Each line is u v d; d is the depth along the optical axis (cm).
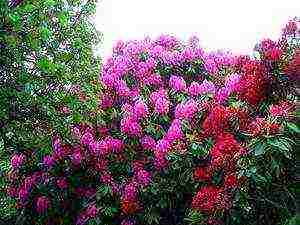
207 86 305
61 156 294
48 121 248
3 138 249
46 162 296
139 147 296
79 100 252
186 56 330
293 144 205
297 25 231
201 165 266
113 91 315
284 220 203
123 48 351
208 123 249
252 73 228
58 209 295
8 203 314
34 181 302
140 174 279
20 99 224
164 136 288
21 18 211
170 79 317
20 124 240
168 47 352
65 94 243
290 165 211
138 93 317
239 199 215
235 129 243
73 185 296
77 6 252
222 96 280
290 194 210
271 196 214
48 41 236
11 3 214
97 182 295
